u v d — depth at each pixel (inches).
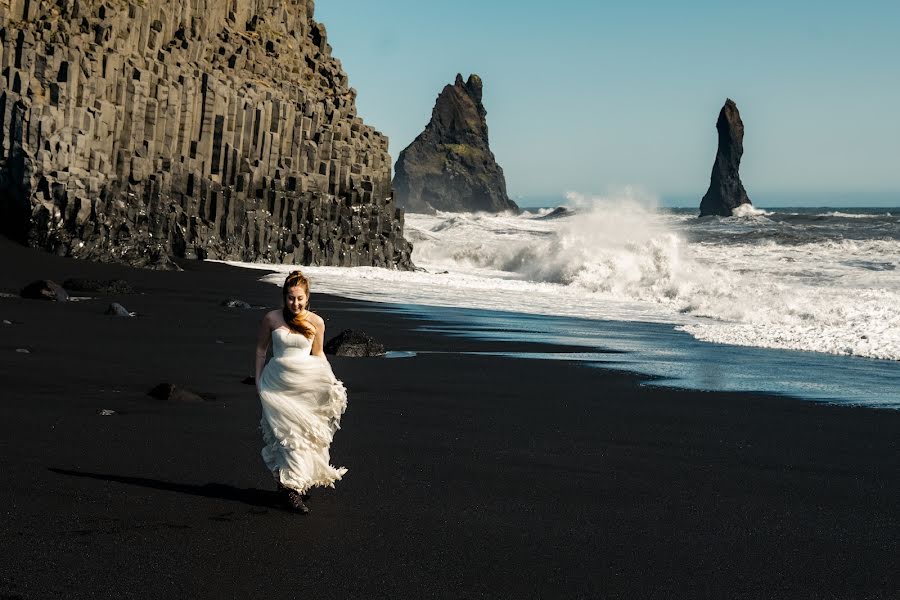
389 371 460.8
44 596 163.9
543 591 180.7
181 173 1305.4
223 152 1381.6
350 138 1686.8
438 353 547.5
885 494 266.2
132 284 891.4
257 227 1398.9
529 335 674.2
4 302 639.1
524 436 323.3
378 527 215.0
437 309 856.3
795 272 1440.7
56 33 1148.5
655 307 989.2
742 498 256.5
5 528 196.4
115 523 205.2
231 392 373.1
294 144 1535.4
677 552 207.8
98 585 170.2
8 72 1090.1
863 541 221.3
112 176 1191.6
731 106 7101.4
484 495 246.8
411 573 186.5
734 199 7175.2
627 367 520.4
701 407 398.9
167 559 185.8
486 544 206.8
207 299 797.2
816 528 230.5
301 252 1470.2
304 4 1850.4
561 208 4724.4
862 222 2477.9
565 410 377.4
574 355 567.8
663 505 245.8
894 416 392.5
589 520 228.8
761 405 410.0
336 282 1122.7
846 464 302.4
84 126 1141.1
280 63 1657.2
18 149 1072.2
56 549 186.5
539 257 1552.7
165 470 251.6
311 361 225.6
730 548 212.2
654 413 379.9
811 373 523.5
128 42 1263.5
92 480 237.0
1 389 347.9
